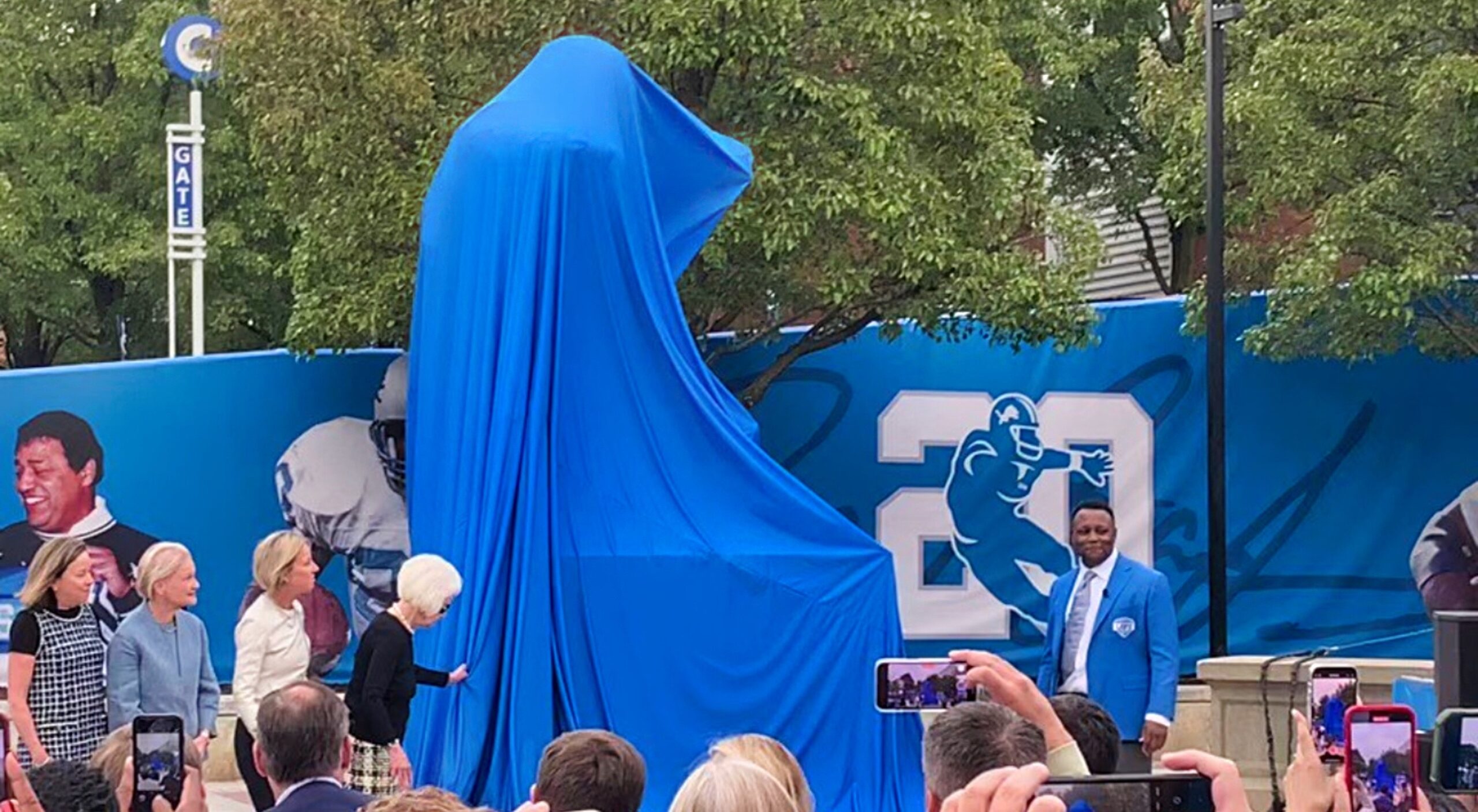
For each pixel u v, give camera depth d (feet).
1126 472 46.34
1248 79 45.55
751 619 30.12
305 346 42.37
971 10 45.03
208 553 42.22
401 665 23.84
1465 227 42.80
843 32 42.80
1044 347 46.52
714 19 41.45
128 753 15.80
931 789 11.91
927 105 43.06
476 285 29.76
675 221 33.53
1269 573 45.85
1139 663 26.37
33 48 70.85
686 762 29.27
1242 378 46.09
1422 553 45.88
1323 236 42.86
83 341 77.15
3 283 71.67
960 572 46.21
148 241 69.46
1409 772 9.89
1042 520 46.34
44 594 23.17
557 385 29.07
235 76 44.34
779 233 41.06
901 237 42.09
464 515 28.89
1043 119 66.85
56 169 69.87
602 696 28.68
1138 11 69.92
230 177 70.69
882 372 46.44
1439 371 46.06
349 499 43.27
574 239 29.66
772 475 31.27
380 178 42.14
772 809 11.28
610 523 29.37
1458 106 41.75
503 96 30.94
